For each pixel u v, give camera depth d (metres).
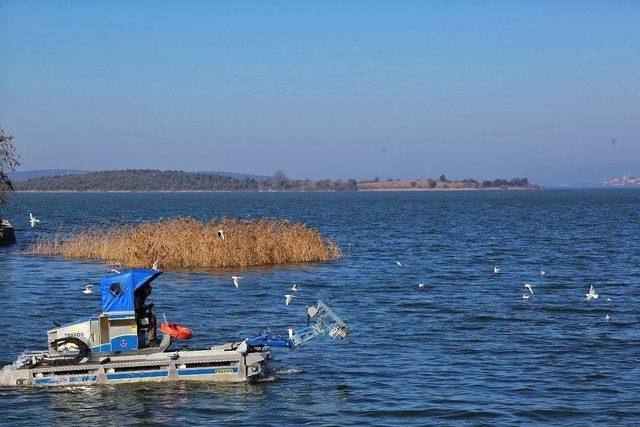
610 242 79.88
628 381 25.41
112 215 144.38
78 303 40.44
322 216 140.50
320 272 53.03
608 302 40.88
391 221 122.69
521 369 26.89
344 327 26.95
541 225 110.44
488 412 22.36
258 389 24.44
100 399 23.28
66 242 68.06
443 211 164.25
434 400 23.45
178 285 46.09
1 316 36.47
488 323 35.03
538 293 44.31
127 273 25.33
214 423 21.56
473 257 64.75
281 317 36.53
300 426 21.33
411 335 32.31
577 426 21.33
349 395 23.94
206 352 25.25
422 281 49.16
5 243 75.19
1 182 75.88
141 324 25.61
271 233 59.47
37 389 24.03
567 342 31.09
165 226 60.97
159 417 21.94
